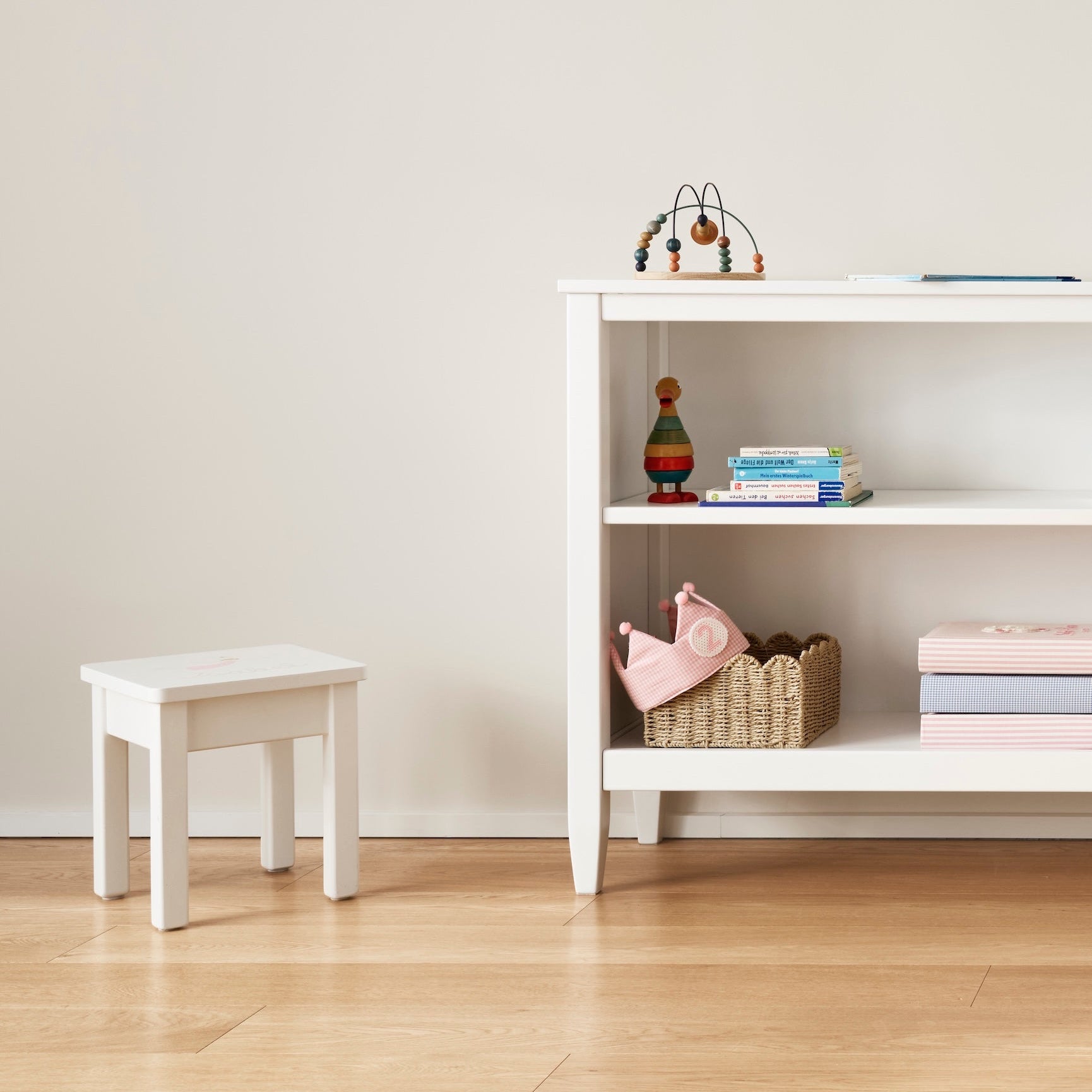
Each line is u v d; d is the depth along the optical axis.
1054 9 2.00
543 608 2.13
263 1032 1.36
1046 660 1.76
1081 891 1.81
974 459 2.06
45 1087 1.24
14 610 2.19
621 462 1.99
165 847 1.68
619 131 2.07
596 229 2.08
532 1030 1.36
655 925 1.69
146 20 2.11
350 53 2.10
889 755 1.76
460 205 2.10
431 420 2.12
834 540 2.10
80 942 1.66
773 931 1.66
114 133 2.13
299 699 1.78
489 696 2.15
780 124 2.04
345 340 2.13
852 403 2.08
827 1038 1.33
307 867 2.00
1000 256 2.03
